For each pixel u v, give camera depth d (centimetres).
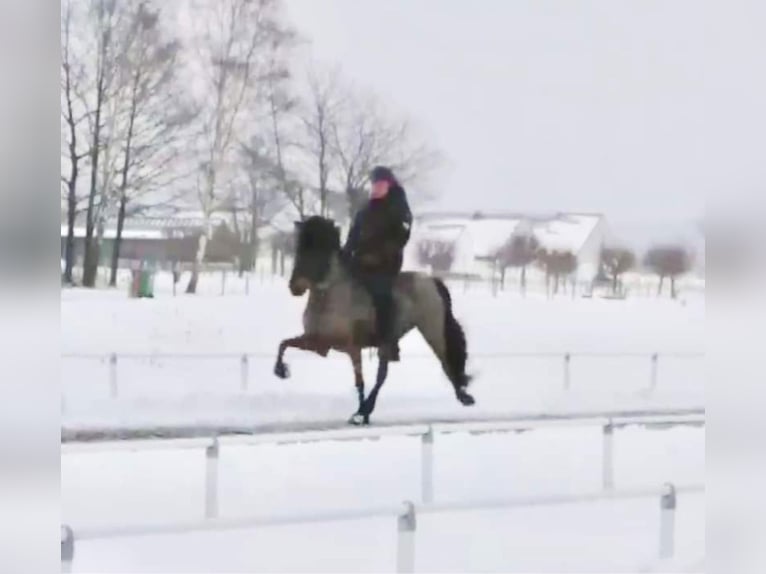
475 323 2206
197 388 1516
